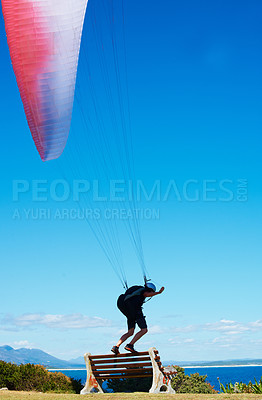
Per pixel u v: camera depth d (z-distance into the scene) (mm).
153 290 11648
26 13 9938
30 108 10891
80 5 10141
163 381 11359
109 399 8711
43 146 11539
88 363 11711
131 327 11617
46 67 10422
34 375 14953
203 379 17828
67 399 8734
